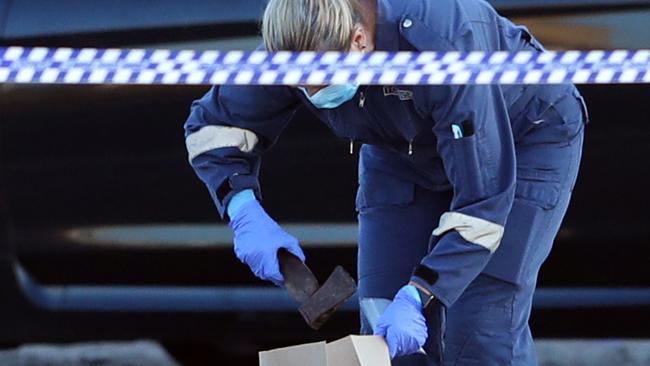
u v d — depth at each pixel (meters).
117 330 17.52
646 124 16.66
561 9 16.58
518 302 13.83
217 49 16.72
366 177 14.73
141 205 17.09
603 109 16.62
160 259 17.27
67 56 11.33
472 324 13.77
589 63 11.62
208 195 17.05
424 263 12.36
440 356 14.08
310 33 11.66
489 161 12.34
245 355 18.69
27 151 16.97
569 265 17.14
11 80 11.29
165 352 20.66
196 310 17.38
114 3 16.86
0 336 17.50
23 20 16.88
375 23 12.14
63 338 17.58
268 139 13.59
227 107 13.33
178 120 16.92
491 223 12.32
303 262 12.63
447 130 12.26
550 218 13.83
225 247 17.20
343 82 11.41
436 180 14.01
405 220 14.51
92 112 16.94
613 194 16.84
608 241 17.02
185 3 16.80
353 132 13.31
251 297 17.36
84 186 17.05
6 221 17.09
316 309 11.77
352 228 17.11
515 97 13.56
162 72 11.39
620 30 16.56
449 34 12.26
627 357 21.72
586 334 17.50
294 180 16.98
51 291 17.33
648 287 17.20
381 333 12.06
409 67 11.45
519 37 13.39
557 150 13.81
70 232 17.16
